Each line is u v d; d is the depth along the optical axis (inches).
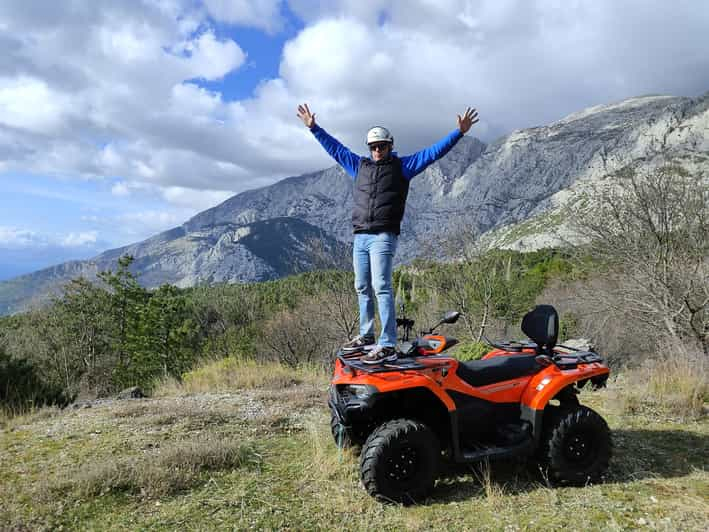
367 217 172.4
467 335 986.7
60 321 1323.8
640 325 559.5
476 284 993.5
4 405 274.5
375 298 178.4
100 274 1387.8
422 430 148.1
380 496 144.4
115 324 1371.8
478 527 134.3
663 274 467.2
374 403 152.0
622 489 157.1
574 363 171.2
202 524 133.7
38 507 140.9
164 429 216.4
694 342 462.6
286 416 235.5
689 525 133.3
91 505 143.6
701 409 240.1
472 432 164.9
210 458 173.2
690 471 170.2
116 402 287.4
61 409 276.4
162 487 152.3
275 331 1242.6
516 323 1037.8
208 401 274.2
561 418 159.9
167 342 1332.4
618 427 215.9
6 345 1201.4
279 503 146.6
